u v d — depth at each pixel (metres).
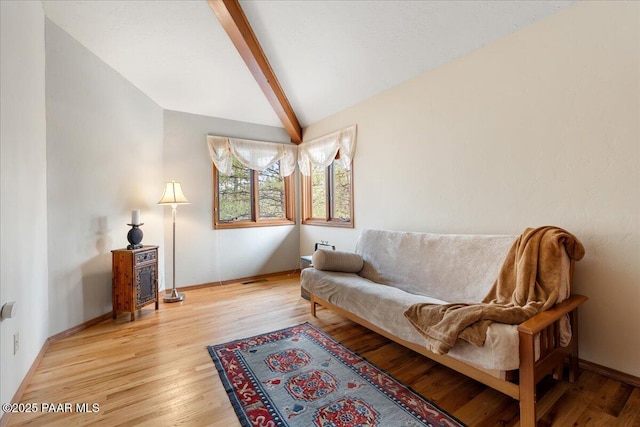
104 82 2.88
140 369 1.94
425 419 1.46
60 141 2.44
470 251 2.19
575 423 1.42
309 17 2.71
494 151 2.29
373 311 2.09
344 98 3.62
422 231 2.87
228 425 1.44
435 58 2.62
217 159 4.06
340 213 4.14
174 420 1.47
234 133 4.29
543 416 1.46
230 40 3.02
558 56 1.94
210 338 2.41
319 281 2.71
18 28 1.76
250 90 3.82
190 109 3.88
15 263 1.67
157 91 3.46
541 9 1.96
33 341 1.93
